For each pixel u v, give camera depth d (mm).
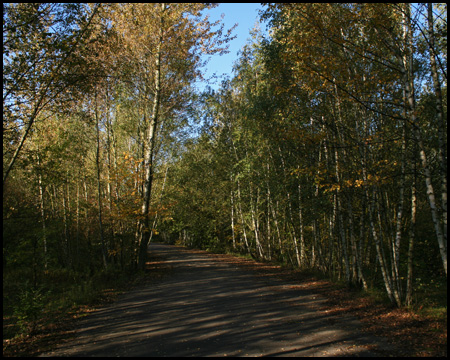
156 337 6484
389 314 8094
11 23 8602
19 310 7609
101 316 8391
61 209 21906
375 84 8875
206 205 34719
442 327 6816
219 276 16188
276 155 18734
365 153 10453
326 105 12195
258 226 25812
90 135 20344
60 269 18359
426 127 10414
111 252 17000
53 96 9875
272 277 15695
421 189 11781
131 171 17141
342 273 14953
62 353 5723
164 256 30125
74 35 9297
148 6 15570
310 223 17438
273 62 12680
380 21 7566
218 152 26969
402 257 14414
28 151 10812
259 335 6531
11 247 12180
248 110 16969
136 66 17609
